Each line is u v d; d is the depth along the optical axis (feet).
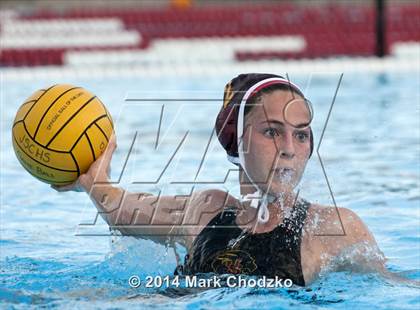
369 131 88.69
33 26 177.88
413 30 179.73
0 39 172.55
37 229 50.29
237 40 178.81
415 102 111.14
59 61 171.42
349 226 33.71
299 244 32.68
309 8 190.70
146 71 157.07
